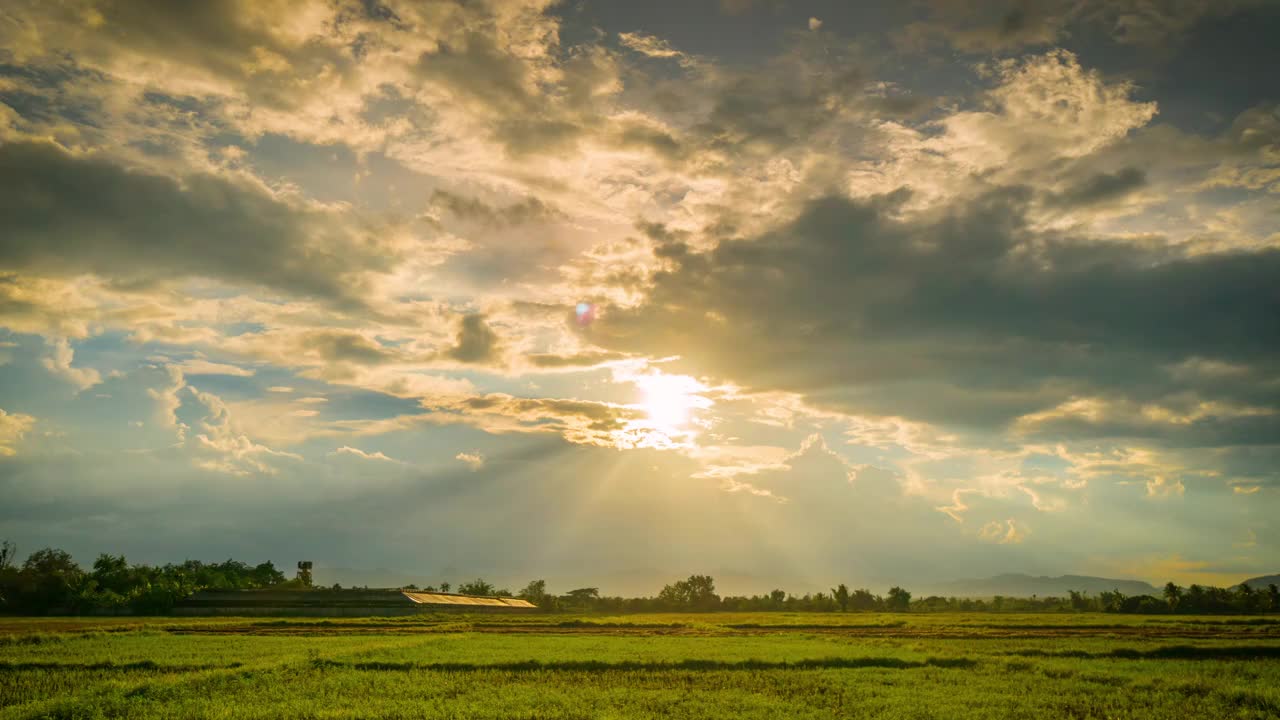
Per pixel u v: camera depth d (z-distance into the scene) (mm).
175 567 161875
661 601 195125
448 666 37656
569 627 85312
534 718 24375
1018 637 62656
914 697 28344
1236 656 45562
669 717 24469
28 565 141000
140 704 26188
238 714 24562
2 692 29516
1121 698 28172
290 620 96750
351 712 24828
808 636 64125
